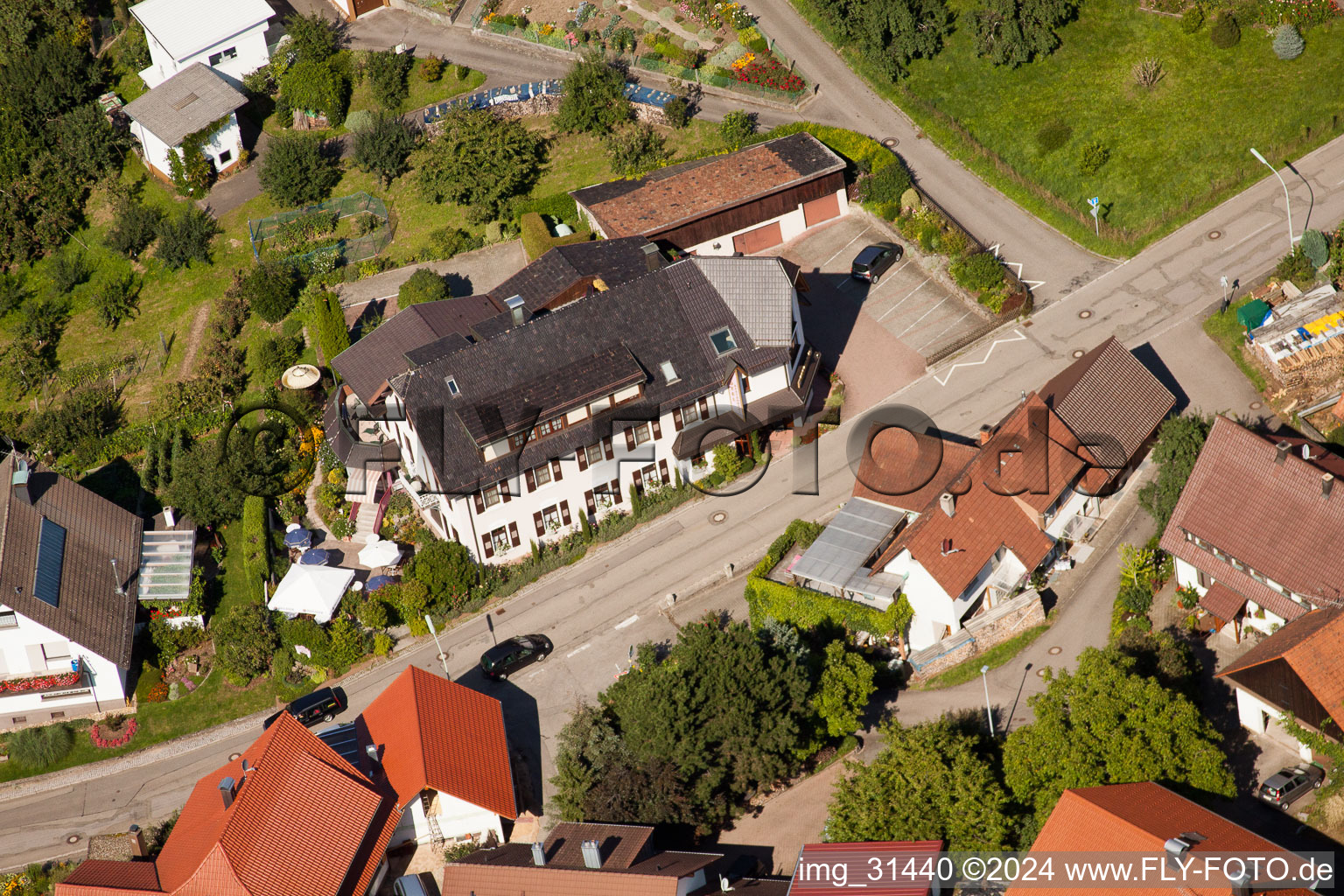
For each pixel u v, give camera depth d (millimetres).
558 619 72438
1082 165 89750
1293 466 62125
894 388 79812
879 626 65938
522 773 65812
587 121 98125
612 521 76062
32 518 77188
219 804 62875
